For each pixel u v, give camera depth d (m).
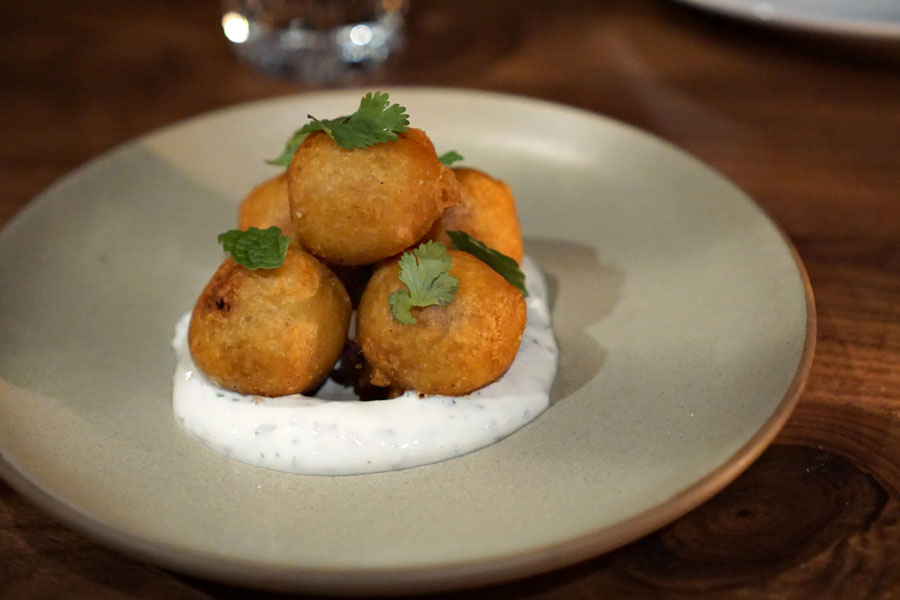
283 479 0.33
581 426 0.34
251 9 0.57
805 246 0.43
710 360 0.36
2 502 0.33
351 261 0.36
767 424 0.32
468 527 0.31
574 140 0.45
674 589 0.31
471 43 0.58
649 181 0.43
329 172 0.35
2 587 0.31
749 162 0.48
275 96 0.54
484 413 0.34
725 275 0.38
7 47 0.59
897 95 0.53
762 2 0.54
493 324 0.34
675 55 0.57
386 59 0.57
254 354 0.34
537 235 0.43
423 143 0.36
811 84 0.54
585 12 0.61
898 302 0.40
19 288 0.39
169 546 0.29
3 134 0.51
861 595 0.30
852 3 0.54
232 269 0.35
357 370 0.36
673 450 0.32
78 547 0.32
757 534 0.32
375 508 0.32
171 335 0.39
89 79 0.56
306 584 0.28
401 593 0.29
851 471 0.34
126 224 0.42
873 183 0.47
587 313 0.39
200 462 0.34
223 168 0.45
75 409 0.35
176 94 0.55
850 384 0.37
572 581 0.31
